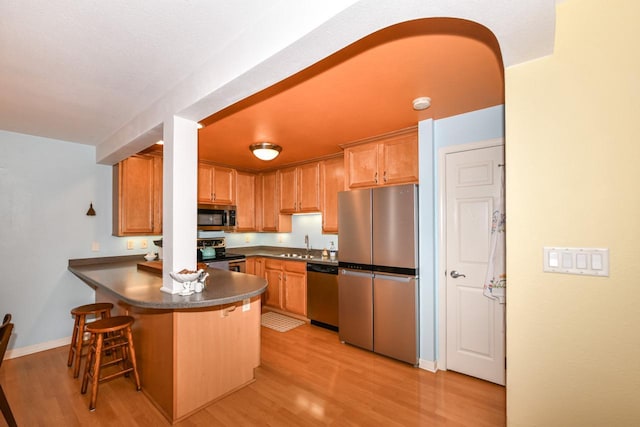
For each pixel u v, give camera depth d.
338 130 2.92
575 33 1.16
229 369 2.27
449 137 2.64
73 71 1.79
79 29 1.39
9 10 1.25
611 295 1.10
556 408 1.19
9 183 2.93
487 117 2.45
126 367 2.58
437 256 2.72
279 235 5.13
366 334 3.05
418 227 2.78
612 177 1.10
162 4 1.24
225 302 1.86
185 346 2.01
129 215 3.40
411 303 2.73
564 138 1.18
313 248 4.62
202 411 2.07
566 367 1.17
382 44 1.52
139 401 2.19
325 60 1.67
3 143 2.89
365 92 2.09
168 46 1.54
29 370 2.66
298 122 2.68
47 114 2.47
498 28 1.06
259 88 1.60
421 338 2.74
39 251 3.08
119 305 2.80
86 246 3.38
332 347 3.18
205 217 4.28
